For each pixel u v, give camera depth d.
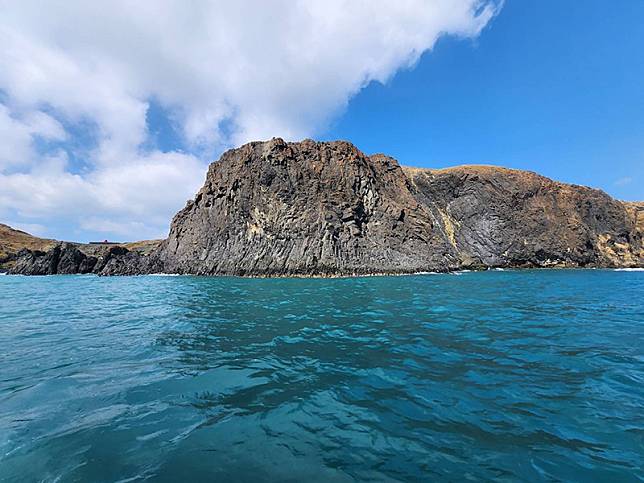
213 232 57.03
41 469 4.28
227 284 35.97
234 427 5.41
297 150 57.84
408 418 5.61
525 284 32.03
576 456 4.48
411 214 59.97
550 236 69.94
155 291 30.03
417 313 16.00
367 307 18.17
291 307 18.55
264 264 49.50
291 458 4.55
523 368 7.98
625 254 75.00
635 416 5.56
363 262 49.72
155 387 7.10
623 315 15.18
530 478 4.06
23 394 6.74
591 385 6.91
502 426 5.30
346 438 5.05
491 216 71.44
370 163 64.88
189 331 12.70
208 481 4.07
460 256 68.44
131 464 4.41
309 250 48.62
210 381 7.41
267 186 54.44
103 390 6.95
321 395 6.59
